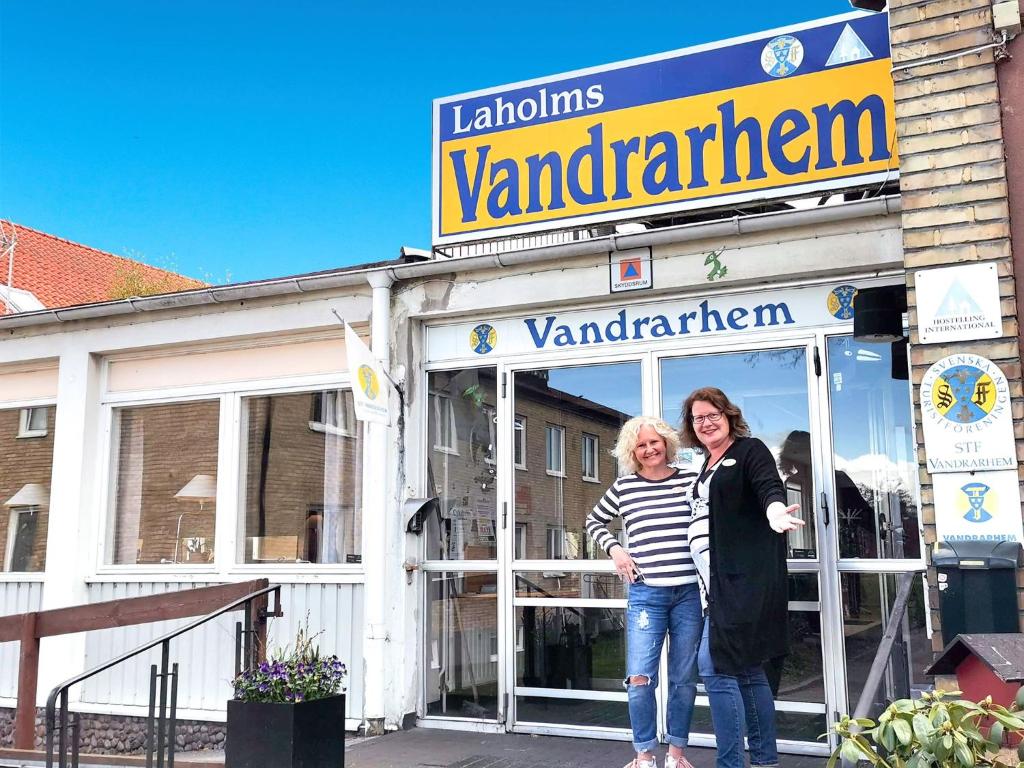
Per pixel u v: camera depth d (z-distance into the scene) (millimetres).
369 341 7438
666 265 6398
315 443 7652
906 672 4977
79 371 8422
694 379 6410
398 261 7492
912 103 5031
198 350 8172
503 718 6539
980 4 4938
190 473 8102
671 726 4797
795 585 5930
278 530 7676
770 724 4438
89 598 8195
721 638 4348
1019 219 4773
